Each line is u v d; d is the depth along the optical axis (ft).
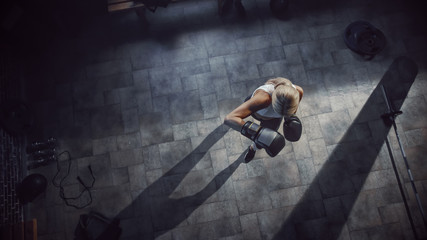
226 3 15.51
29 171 13.82
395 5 16.28
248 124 8.23
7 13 13.50
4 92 13.65
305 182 13.51
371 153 13.85
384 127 14.19
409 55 15.34
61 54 15.67
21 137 14.01
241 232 12.97
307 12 16.22
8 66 14.42
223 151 13.93
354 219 13.03
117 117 14.64
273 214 13.15
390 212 13.08
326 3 16.38
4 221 11.98
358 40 15.11
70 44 15.84
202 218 13.14
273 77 15.06
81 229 12.85
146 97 14.89
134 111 14.70
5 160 12.66
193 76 15.15
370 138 14.05
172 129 14.37
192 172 13.71
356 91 14.80
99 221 12.78
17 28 14.69
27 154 14.05
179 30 15.97
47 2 14.10
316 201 13.28
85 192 13.58
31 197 13.28
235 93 14.84
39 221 13.21
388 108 13.70
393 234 12.84
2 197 12.07
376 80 14.98
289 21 16.06
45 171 13.83
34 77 15.30
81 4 15.60
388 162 13.70
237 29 15.90
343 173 13.61
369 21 16.06
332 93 14.76
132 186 13.64
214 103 14.69
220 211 13.20
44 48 15.72
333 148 13.92
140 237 12.98
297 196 13.34
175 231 13.03
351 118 14.37
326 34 15.83
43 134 14.42
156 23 16.11
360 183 13.47
